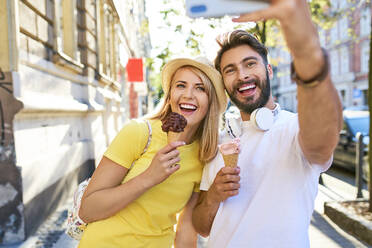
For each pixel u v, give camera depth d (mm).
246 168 1405
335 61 30969
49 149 4480
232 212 1391
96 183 1467
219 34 1537
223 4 741
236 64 1475
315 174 1312
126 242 1504
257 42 1479
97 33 7777
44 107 3988
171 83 1683
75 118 6035
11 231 3352
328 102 916
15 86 3369
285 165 1311
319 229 3994
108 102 9469
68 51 5836
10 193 3332
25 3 3846
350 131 7637
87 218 1479
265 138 1389
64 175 4891
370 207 4016
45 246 3258
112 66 10797
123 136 1494
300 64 842
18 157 3416
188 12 753
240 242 1321
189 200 1728
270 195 1316
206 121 1612
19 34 3568
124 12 14688
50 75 4711
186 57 1566
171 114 1442
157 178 1354
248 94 1472
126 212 1525
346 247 3459
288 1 729
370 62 3852
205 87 1586
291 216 1283
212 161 1590
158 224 1579
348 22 28172
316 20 10203
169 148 1348
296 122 1333
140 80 14500
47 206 4102
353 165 7312
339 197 5492
